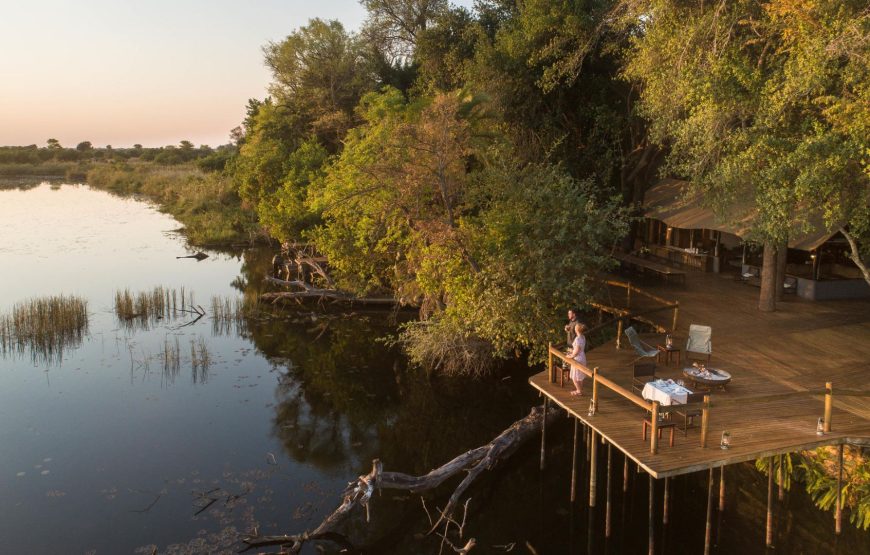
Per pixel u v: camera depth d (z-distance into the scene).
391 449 16.75
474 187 21.08
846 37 12.78
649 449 11.35
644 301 22.89
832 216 13.70
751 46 18.09
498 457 15.95
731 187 16.27
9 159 131.88
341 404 19.67
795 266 24.28
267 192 39.38
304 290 33.22
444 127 19.77
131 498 13.93
